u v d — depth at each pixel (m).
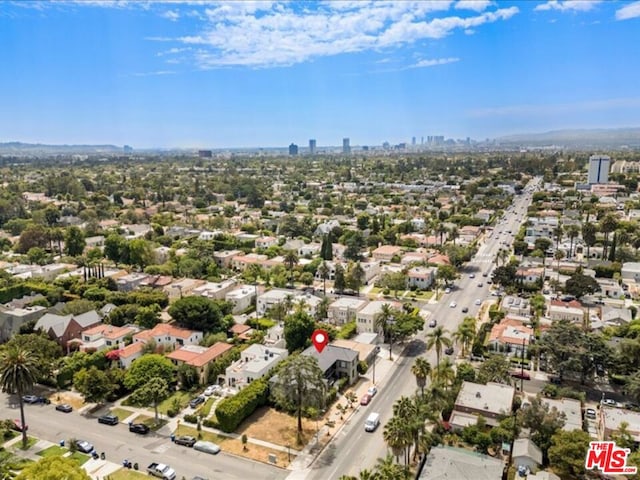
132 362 94.38
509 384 88.31
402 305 132.88
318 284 158.50
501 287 152.38
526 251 186.50
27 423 81.06
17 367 74.12
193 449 73.75
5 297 135.62
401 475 54.78
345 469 68.56
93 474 67.25
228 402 79.75
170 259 174.38
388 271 160.12
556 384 92.31
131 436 77.25
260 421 81.50
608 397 87.56
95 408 86.25
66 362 97.50
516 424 71.81
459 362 101.62
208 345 105.50
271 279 157.00
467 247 191.62
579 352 90.56
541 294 142.75
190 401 87.81
